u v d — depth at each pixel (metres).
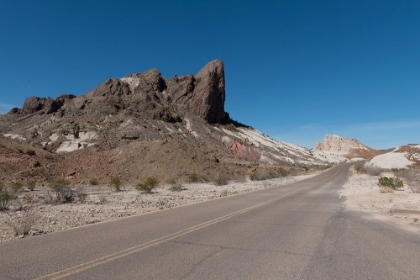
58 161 44.19
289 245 6.87
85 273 5.07
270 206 14.11
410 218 10.27
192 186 33.31
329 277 4.84
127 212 13.32
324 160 159.12
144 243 7.11
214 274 4.99
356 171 63.28
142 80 137.62
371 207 13.39
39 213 13.20
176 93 139.88
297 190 23.80
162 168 43.81
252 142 131.62
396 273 5.00
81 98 118.69
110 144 71.94
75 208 15.23
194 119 126.12
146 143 51.34
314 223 9.64
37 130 95.56
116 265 5.47
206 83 137.25
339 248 6.58
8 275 5.00
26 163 39.62
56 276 4.94
